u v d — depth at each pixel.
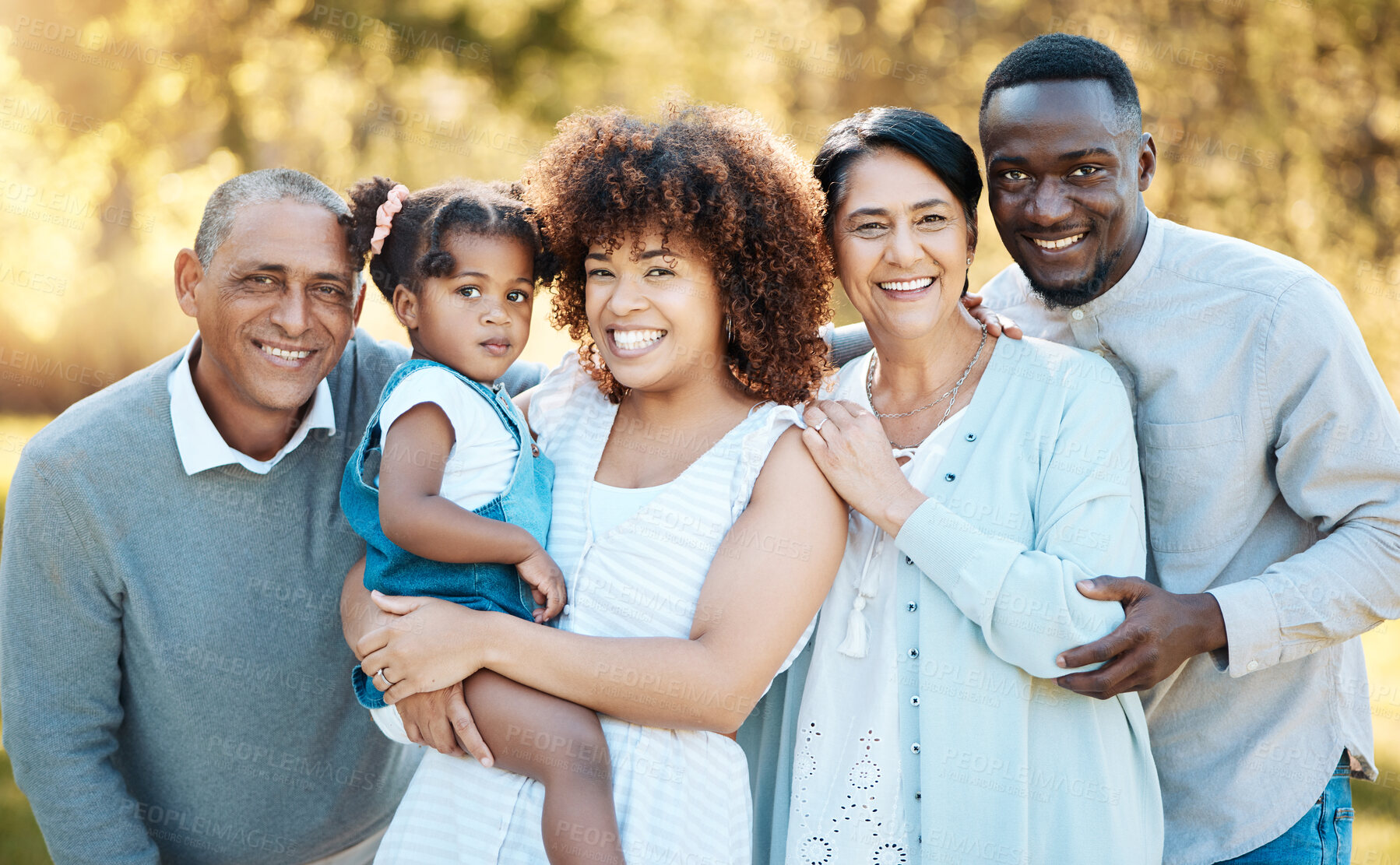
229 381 2.35
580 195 2.10
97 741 2.44
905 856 2.11
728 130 2.20
